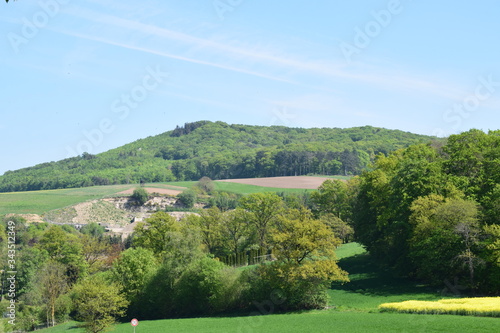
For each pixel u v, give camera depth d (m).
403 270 87.31
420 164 87.50
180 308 88.12
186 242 93.31
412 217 80.56
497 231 67.62
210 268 84.81
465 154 85.38
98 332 71.44
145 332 68.69
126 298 90.12
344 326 56.81
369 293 79.88
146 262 94.75
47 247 133.88
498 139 86.31
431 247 73.31
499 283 65.31
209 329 65.75
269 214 129.62
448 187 80.75
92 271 136.88
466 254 69.81
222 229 131.12
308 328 58.06
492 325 48.12
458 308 55.91
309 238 77.81
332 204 147.88
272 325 62.78
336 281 92.06
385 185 95.12
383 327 53.50
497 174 79.06
